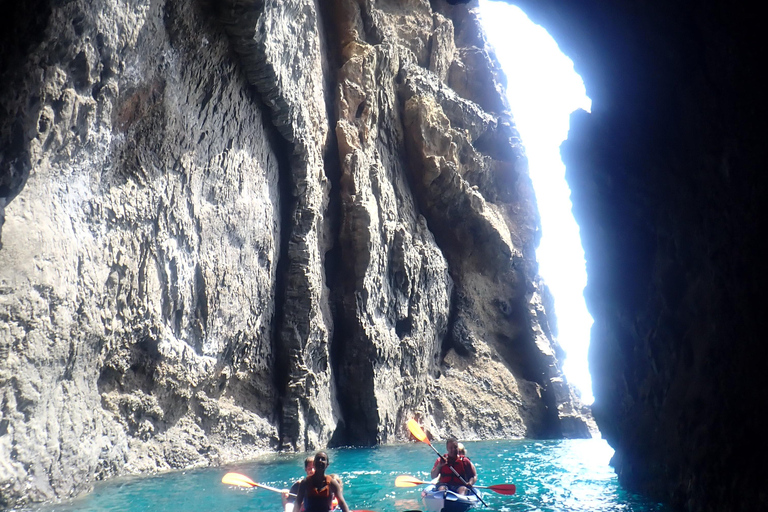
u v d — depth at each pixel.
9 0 8.55
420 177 25.11
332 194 21.19
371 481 12.55
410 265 22.23
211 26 13.98
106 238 11.75
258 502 10.05
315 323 18.03
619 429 12.12
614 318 11.73
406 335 22.11
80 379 11.07
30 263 9.48
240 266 16.03
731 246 7.60
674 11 8.19
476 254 26.19
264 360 17.11
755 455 6.85
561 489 11.73
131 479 11.84
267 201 17.36
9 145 8.98
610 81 10.85
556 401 25.03
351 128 21.86
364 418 19.44
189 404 14.42
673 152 9.09
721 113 7.70
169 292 13.48
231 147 15.81
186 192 14.12
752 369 7.06
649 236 10.64
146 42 12.16
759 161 7.00
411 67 25.69
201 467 13.69
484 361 25.02
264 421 16.52
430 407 22.94
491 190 27.78
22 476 9.08
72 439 10.41
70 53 9.95
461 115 26.86
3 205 9.12
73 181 10.91
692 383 8.59
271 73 15.79
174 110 13.49
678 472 9.08
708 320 8.19
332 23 24.05
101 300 11.55
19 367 9.16
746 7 6.90
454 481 10.80
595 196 11.68
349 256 20.42
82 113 10.64
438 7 30.59
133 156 12.62
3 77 8.63
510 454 18.25
